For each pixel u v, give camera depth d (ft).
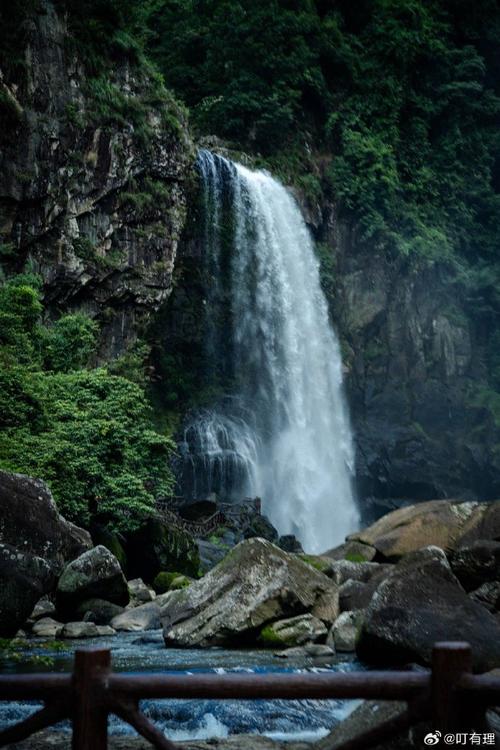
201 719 20.45
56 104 79.82
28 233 77.20
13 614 34.27
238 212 107.04
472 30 149.18
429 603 27.71
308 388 112.57
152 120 90.58
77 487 53.21
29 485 42.06
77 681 10.53
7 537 39.78
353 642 32.58
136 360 86.38
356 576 42.75
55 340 71.61
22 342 64.08
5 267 75.10
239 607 34.14
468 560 39.32
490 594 36.78
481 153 144.77
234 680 10.39
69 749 16.71
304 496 107.34
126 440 58.95
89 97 83.46
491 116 146.61
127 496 56.18
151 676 10.54
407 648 26.40
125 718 10.35
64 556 42.45
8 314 65.00
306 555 51.37
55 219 79.66
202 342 102.22
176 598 36.70
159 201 91.04
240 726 19.97
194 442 96.43
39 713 10.63
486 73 151.74
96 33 85.51
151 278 89.45
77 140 81.66
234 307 105.70
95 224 84.38
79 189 81.87
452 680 10.22
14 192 75.10
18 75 75.92
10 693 10.67
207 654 31.42
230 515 79.97
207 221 102.37
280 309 111.14
